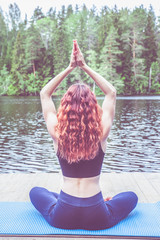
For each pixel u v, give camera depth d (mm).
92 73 1721
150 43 51594
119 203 1851
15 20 66312
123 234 1681
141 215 1979
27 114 21891
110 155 8102
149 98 39719
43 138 11359
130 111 22266
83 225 1681
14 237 1814
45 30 55781
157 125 14648
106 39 49000
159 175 3646
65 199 1661
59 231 1693
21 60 51938
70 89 1646
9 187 3205
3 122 17250
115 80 47281
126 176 3625
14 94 51344
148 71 50656
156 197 2898
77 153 1576
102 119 1649
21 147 9539
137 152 8461
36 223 1817
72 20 54188
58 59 51250
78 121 1566
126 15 55875
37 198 1904
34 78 51281
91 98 1614
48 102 1745
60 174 3703
